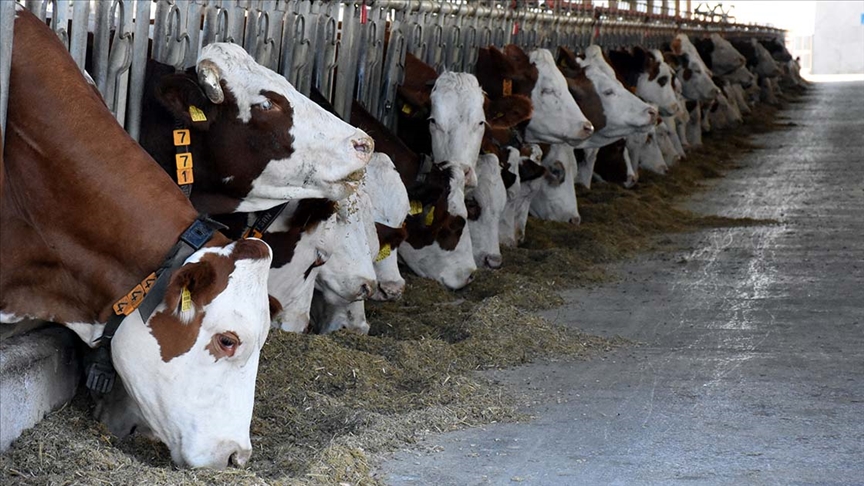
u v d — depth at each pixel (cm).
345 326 888
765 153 2584
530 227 1426
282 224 794
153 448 568
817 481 557
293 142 688
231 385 529
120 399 575
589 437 633
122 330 531
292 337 748
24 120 539
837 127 3222
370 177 924
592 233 1409
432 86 1162
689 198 1859
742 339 897
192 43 794
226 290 520
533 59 1338
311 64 996
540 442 623
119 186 539
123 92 701
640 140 1948
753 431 646
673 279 1177
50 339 586
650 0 3162
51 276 546
